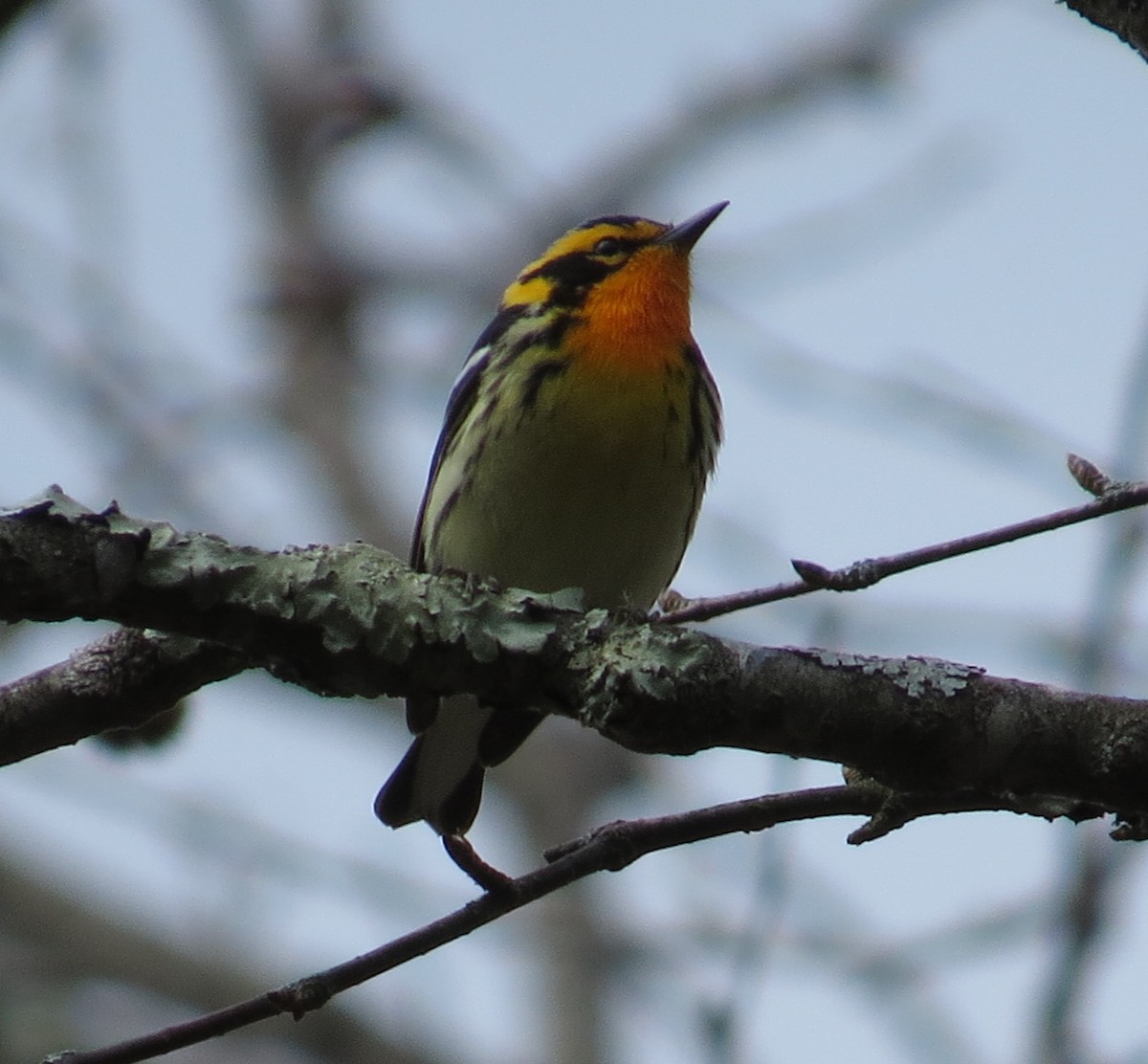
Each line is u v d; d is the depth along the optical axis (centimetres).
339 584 684
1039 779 671
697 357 1159
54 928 1970
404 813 1055
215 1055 1930
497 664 686
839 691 673
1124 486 770
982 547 772
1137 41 713
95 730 757
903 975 1117
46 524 663
